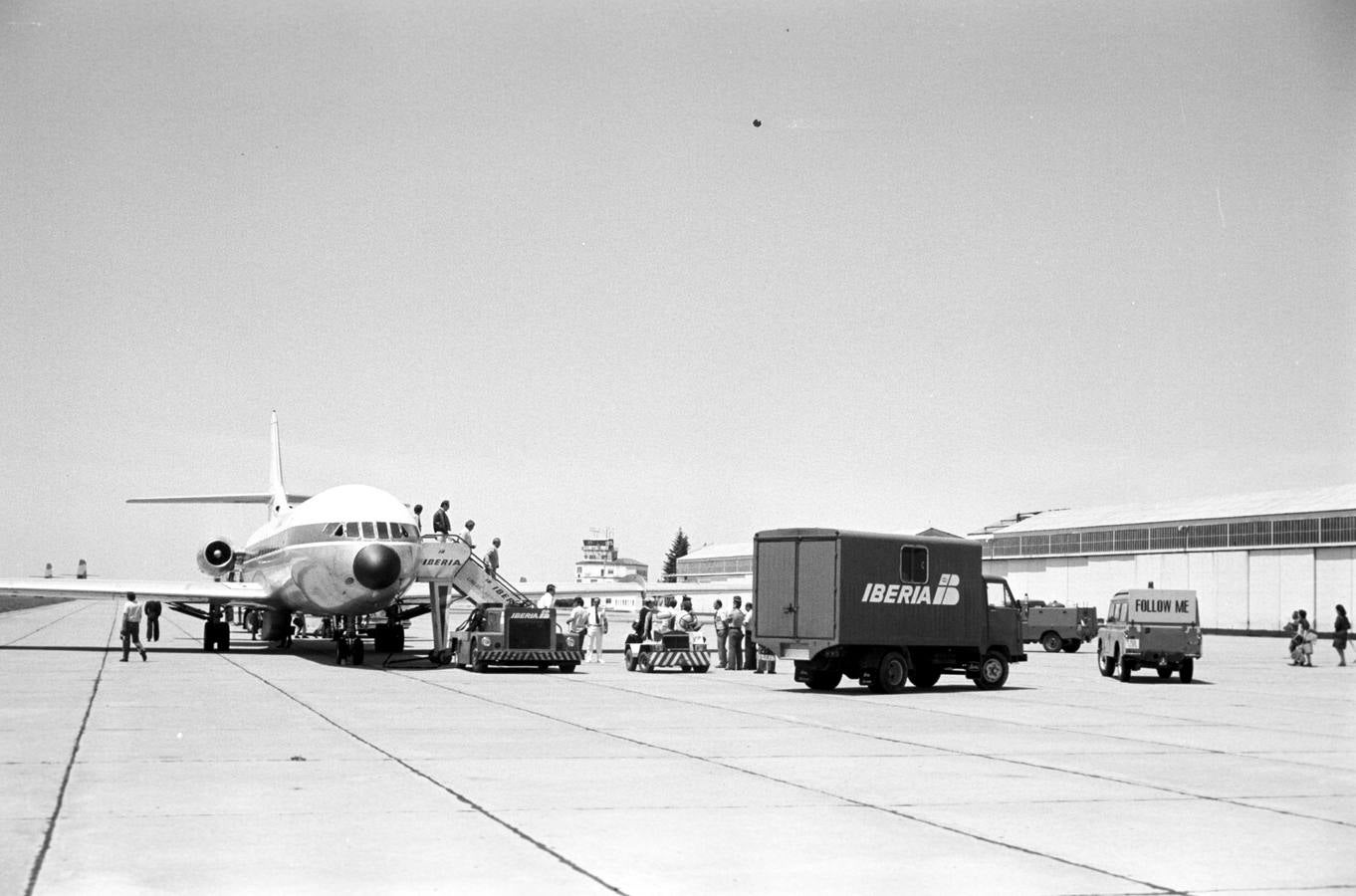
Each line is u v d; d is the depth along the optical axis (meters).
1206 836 12.26
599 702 26.41
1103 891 10.11
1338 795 14.75
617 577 147.50
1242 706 27.20
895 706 26.42
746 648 40.06
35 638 57.28
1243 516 74.31
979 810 13.50
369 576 36.03
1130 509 88.31
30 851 11.12
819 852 11.37
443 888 9.98
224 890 9.87
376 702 25.44
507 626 36.16
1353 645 64.25
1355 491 71.75
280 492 56.69
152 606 52.12
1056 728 22.06
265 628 51.69
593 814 13.01
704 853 11.27
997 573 94.38
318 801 13.58
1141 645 35.16
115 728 20.17
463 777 15.39
